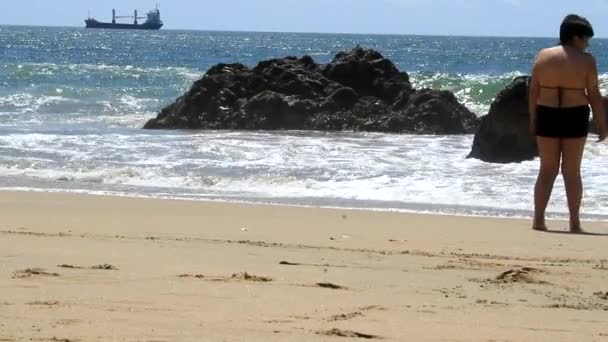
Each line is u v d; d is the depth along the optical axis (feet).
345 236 75.82
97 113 250.16
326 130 206.90
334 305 44.91
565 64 83.35
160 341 36.55
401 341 37.93
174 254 61.72
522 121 144.87
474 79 298.15
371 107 213.25
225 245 67.62
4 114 237.66
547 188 83.71
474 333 39.86
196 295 46.39
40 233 73.00
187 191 111.96
